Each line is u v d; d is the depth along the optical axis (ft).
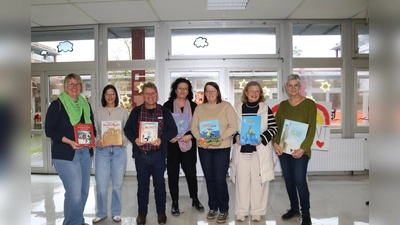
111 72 15.89
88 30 15.93
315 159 15.12
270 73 15.55
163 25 15.46
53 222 9.18
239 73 15.56
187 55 15.49
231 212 9.87
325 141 13.24
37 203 11.06
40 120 16.17
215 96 8.84
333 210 10.02
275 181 14.20
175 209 9.64
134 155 8.54
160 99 15.47
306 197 8.42
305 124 8.41
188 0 12.53
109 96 9.05
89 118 8.16
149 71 15.66
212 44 15.57
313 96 15.64
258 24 15.39
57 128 7.59
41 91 16.07
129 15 14.35
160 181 8.74
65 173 7.54
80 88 7.97
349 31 15.44
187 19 15.14
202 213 9.82
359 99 15.66
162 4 12.94
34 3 12.51
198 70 15.56
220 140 8.44
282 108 9.04
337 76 15.65
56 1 12.34
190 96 10.21
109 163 9.10
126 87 15.83
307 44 15.60
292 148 8.39
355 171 15.53
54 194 12.23
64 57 16.07
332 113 15.69
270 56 15.40
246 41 15.56
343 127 15.64
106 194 9.12
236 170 8.98
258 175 8.81
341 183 13.76
